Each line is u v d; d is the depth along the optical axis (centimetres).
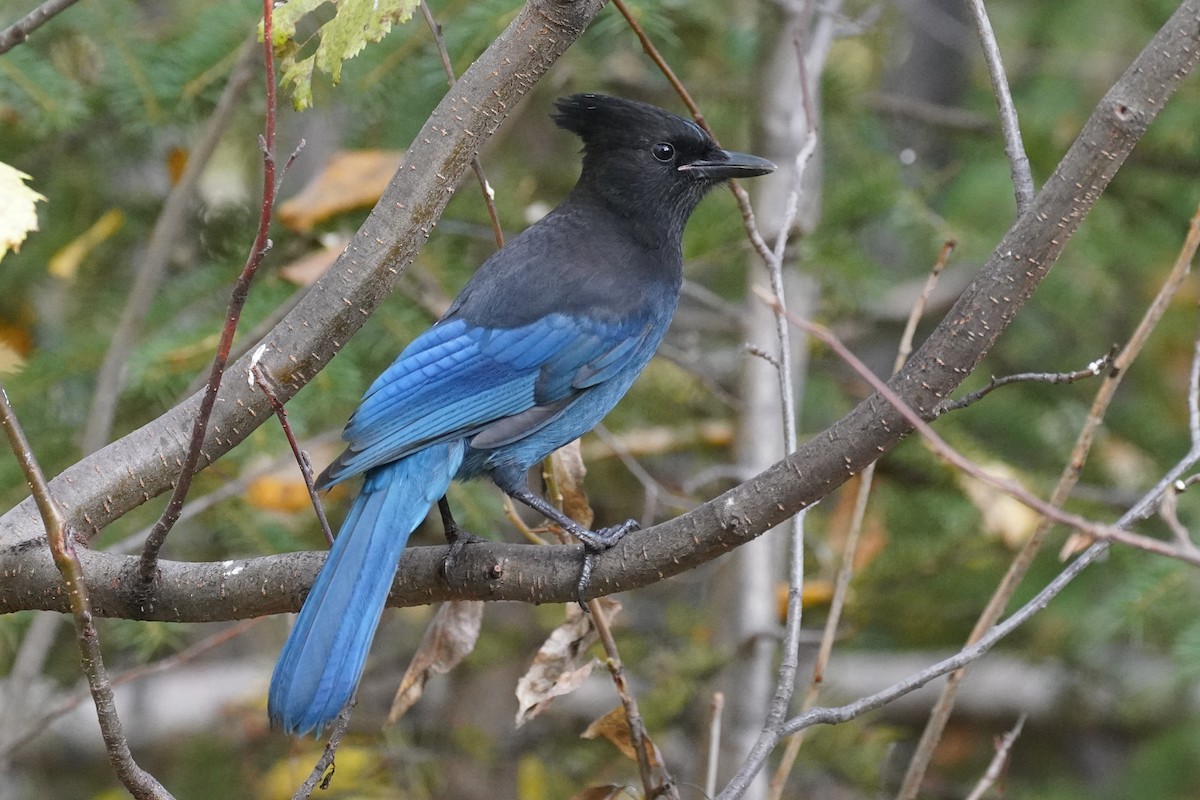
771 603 1166
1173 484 714
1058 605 1280
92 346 1095
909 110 1377
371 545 737
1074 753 1457
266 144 556
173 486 716
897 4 1563
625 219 979
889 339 1577
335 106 1258
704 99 1298
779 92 1167
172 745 1386
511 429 868
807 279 1218
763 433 1180
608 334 926
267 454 1048
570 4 661
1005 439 1391
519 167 1299
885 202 1234
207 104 1118
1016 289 616
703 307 1513
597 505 1381
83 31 1062
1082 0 1533
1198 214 769
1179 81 603
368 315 690
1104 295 1312
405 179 676
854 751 1191
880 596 1273
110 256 1216
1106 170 607
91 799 1400
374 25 636
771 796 786
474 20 1019
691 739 1255
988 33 723
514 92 673
